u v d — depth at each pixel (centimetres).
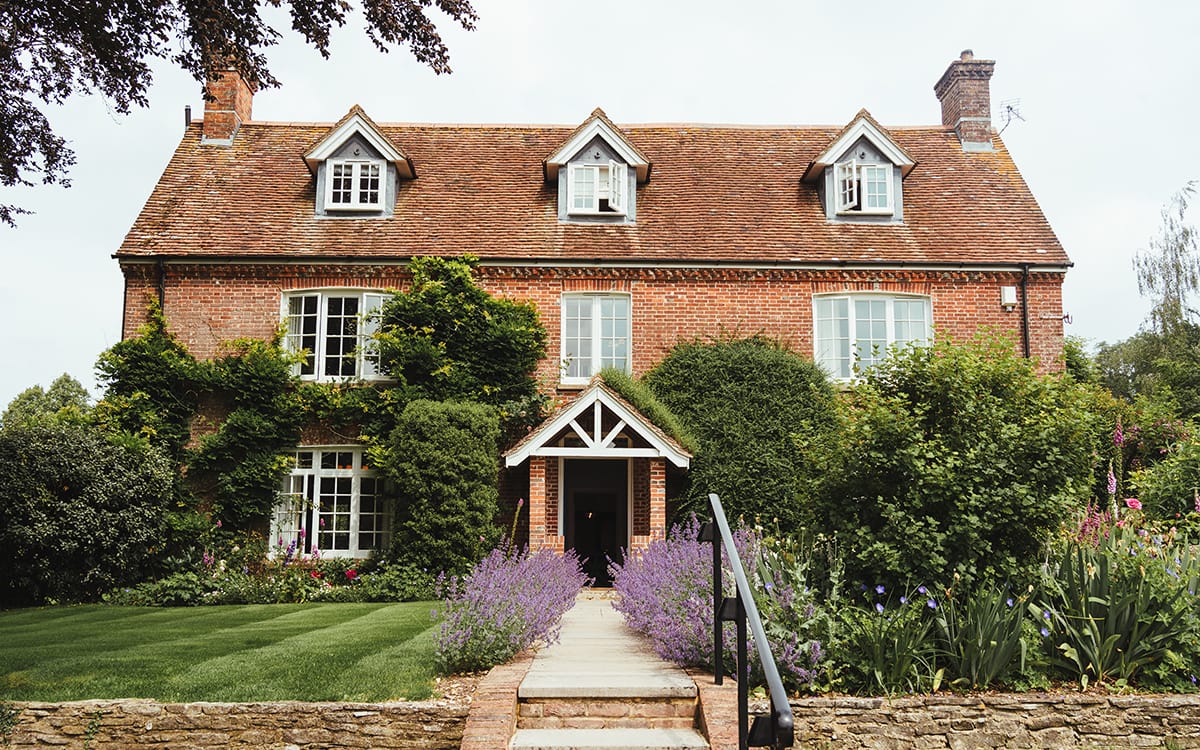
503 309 1728
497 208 1886
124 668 779
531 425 1694
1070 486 793
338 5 958
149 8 938
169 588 1423
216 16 930
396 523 1586
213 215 1825
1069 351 2206
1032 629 764
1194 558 847
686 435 1606
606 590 1563
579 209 1866
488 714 619
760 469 1623
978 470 785
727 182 1973
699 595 828
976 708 692
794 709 683
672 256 1770
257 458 1644
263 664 788
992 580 773
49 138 1023
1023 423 812
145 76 996
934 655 743
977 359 873
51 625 1104
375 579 1477
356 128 1856
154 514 1508
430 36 988
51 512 1403
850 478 815
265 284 1739
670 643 773
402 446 1548
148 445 1559
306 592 1458
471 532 1496
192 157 1962
